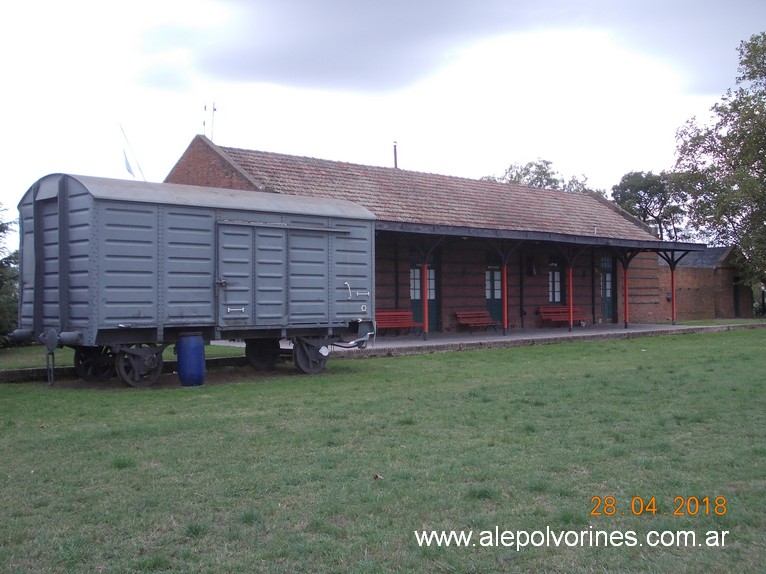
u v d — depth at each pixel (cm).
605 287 3041
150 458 687
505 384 1183
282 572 419
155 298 1191
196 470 643
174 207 1215
